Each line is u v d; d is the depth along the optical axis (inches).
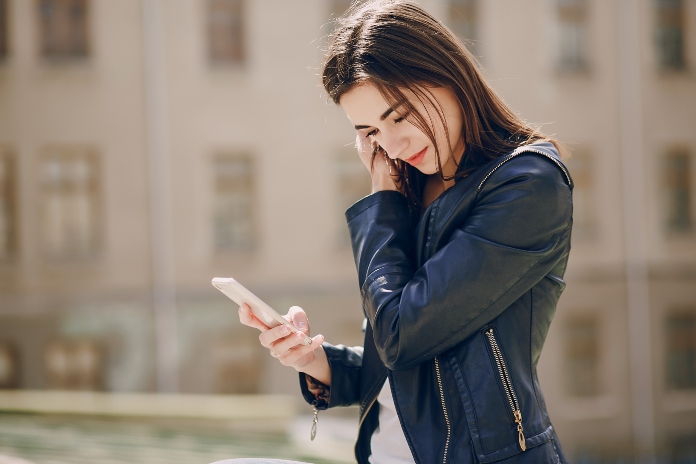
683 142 853.8
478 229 55.7
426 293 55.0
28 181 757.9
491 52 816.9
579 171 837.8
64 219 764.6
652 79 850.1
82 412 317.4
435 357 56.6
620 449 832.3
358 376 66.1
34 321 756.0
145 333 769.6
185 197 778.2
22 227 757.9
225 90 786.2
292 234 796.0
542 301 57.7
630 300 841.5
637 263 844.6
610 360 840.3
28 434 213.2
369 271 59.4
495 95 60.7
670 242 850.8
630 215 845.8
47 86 761.6
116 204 768.3
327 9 802.2
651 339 841.5
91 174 768.3
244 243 790.5
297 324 63.6
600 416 834.2
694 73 855.7
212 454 210.2
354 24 58.4
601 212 841.5
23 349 754.2
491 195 56.8
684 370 850.1
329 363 65.6
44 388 753.6
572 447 828.6
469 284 54.6
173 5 775.7
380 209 61.9
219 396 772.0
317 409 66.3
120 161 768.9
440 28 58.6
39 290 758.5
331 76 58.9
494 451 53.9
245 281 788.0
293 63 796.6
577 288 837.8
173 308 773.3
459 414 55.4
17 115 756.6
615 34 845.8
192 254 778.8
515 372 55.2
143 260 772.0
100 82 767.1
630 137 845.8
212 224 783.7
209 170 783.1
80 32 765.3
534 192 55.6
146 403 459.8
